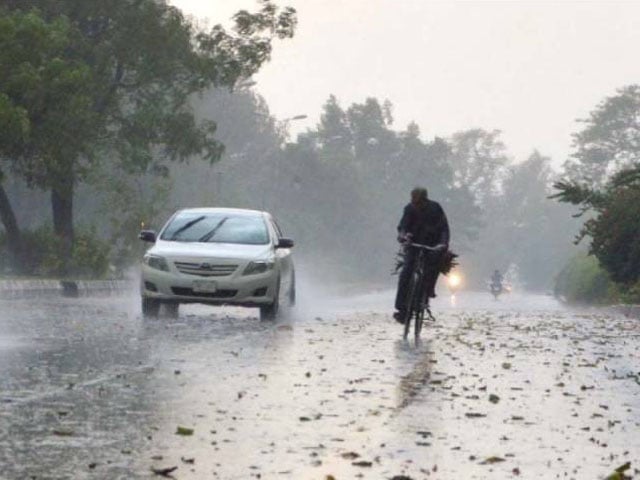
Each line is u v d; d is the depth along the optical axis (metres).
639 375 18.09
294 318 30.62
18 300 37.19
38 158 58.50
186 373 16.31
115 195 72.06
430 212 24.38
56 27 55.34
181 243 29.62
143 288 28.94
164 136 67.81
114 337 22.12
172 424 11.73
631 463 10.39
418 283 23.98
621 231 52.91
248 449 10.47
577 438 11.70
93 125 62.16
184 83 68.75
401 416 12.77
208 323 27.16
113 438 10.80
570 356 21.22
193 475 9.24
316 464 9.86
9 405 12.64
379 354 20.28
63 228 65.81
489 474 9.67
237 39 67.81
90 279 59.69
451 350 21.67
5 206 62.09
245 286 28.47
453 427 12.13
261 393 14.38
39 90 53.59
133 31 64.19
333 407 13.34
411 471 9.69
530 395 15.07
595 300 71.50
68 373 15.85
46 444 10.38
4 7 58.94
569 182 55.41
